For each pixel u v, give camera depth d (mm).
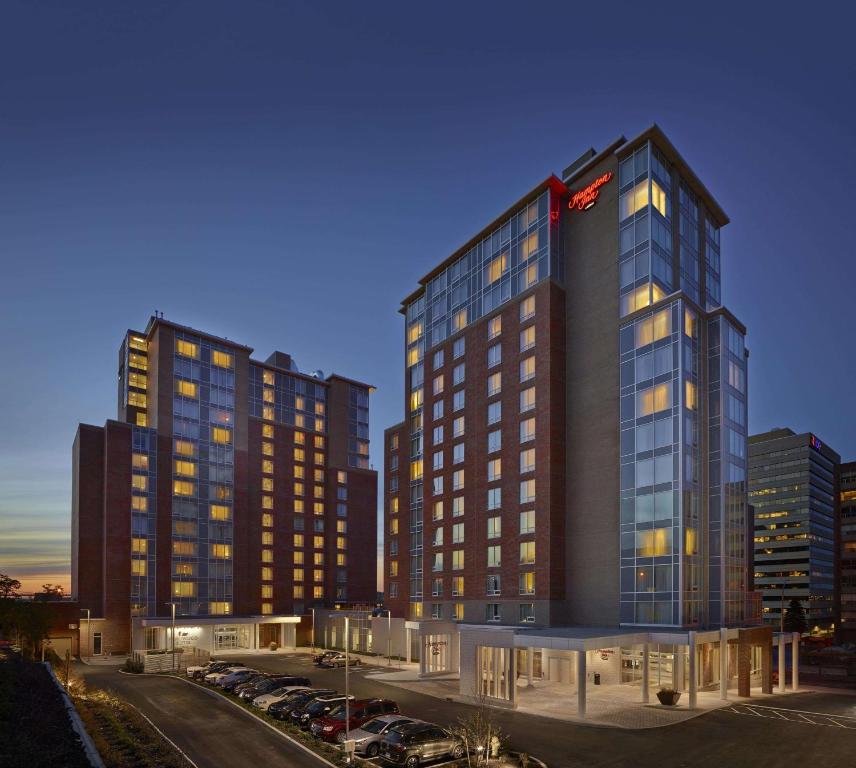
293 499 115688
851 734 37375
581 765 31047
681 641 47438
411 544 86625
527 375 68875
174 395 98625
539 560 63656
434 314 85938
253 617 96625
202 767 30047
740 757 32406
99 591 88125
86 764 26562
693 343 59438
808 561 182125
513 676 45906
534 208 71438
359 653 85812
